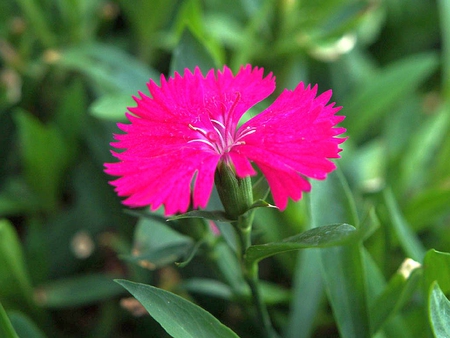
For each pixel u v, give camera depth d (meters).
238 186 0.10
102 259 0.19
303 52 0.20
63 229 0.18
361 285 0.13
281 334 0.17
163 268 0.17
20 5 0.20
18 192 0.19
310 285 0.15
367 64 0.23
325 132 0.09
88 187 0.18
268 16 0.20
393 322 0.14
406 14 0.24
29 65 0.20
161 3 0.20
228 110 0.11
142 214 0.12
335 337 0.17
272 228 0.16
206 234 0.13
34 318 0.16
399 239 0.15
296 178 0.09
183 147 0.10
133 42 0.22
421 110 0.22
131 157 0.10
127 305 0.14
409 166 0.19
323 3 0.20
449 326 0.11
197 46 0.15
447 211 0.17
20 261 0.16
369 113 0.20
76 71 0.21
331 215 0.13
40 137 0.18
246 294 0.14
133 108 0.11
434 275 0.12
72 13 0.20
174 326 0.10
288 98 0.10
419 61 0.20
